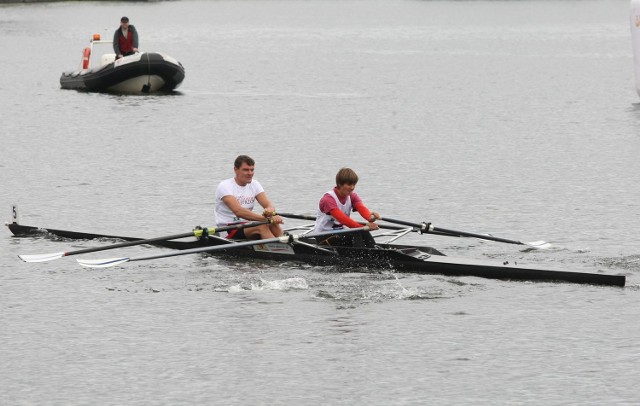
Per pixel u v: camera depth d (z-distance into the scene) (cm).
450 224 6494
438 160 8844
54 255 5462
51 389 3791
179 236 5519
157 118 11594
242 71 18125
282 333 4381
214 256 5716
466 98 13788
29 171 8362
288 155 9112
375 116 11862
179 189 7619
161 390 3775
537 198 7244
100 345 4247
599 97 13762
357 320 4544
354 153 9225
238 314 4644
